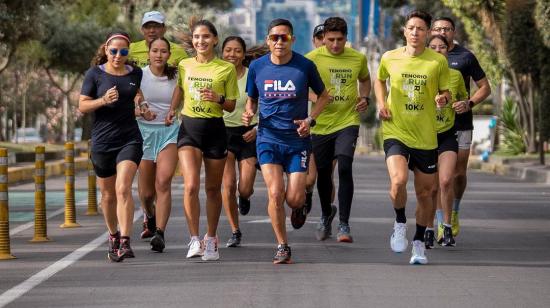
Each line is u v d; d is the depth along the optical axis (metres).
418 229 24.47
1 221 25.77
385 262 24.80
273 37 23.92
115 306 19.14
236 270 23.42
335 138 28.77
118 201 24.62
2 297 20.09
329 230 29.39
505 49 75.38
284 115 24.11
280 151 24.17
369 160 104.56
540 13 63.44
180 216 35.75
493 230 32.47
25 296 20.20
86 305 19.25
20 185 56.72
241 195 27.95
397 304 19.30
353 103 28.80
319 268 23.75
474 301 19.61
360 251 26.83
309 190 29.62
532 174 63.94
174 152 26.66
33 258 25.69
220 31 111.25
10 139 151.75
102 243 28.77
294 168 24.23
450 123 26.64
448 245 27.98
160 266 24.06
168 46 26.80
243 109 27.44
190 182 25.03
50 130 156.12
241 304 19.28
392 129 24.38
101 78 24.66
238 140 27.52
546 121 69.69
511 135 86.94
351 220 34.94
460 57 27.80
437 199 28.47
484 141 112.69
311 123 24.06
